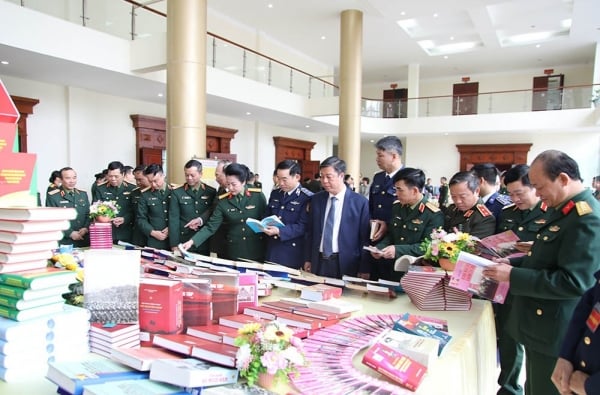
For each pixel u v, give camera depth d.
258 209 3.19
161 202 3.66
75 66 5.79
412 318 1.54
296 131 13.34
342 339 1.40
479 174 2.77
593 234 1.44
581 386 1.18
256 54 9.10
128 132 8.41
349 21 9.82
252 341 1.07
